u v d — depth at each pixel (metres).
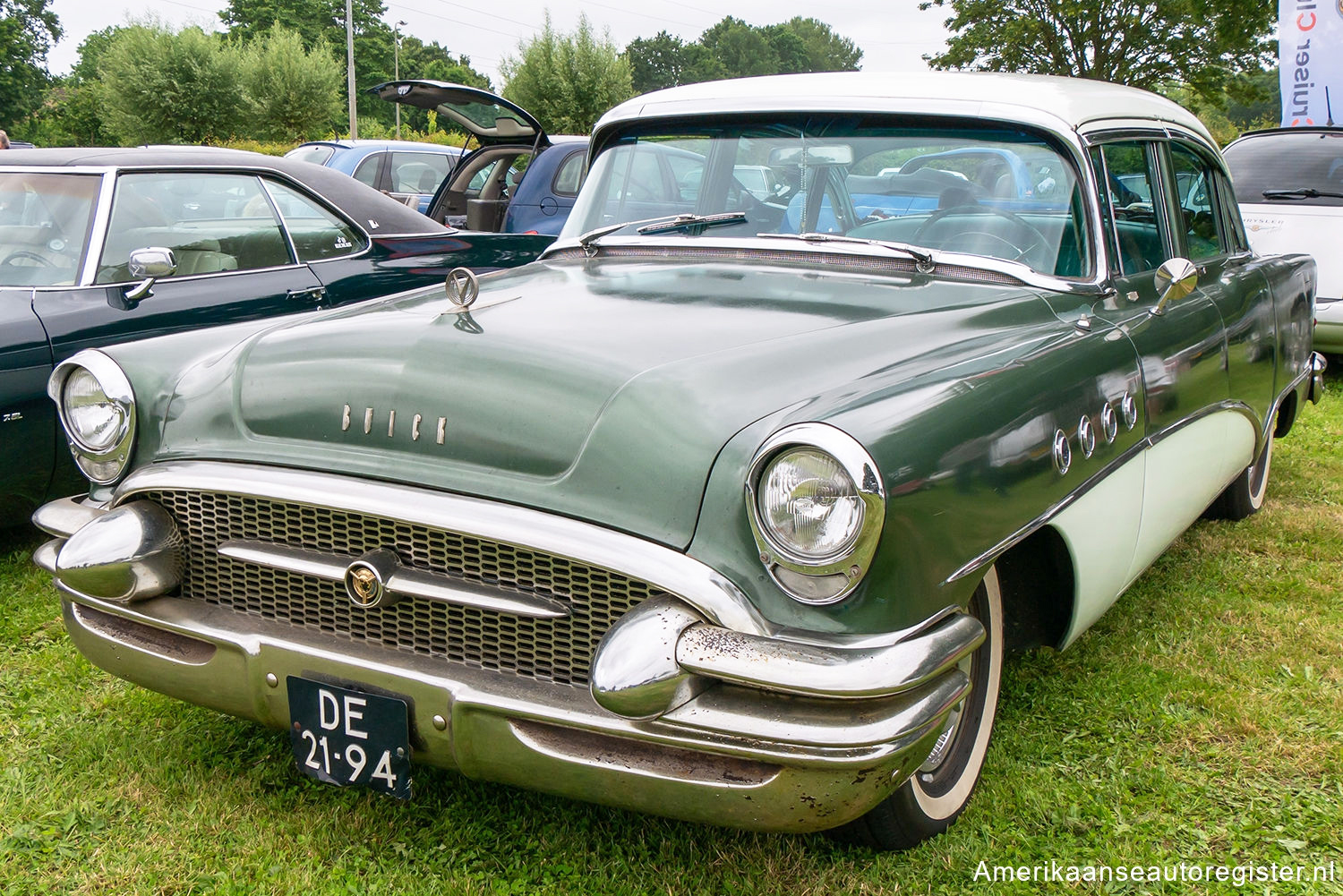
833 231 3.03
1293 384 4.38
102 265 4.20
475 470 2.09
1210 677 3.19
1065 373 2.38
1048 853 2.37
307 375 2.32
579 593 1.97
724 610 1.82
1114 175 3.01
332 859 2.35
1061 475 2.31
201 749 2.77
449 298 2.44
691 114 3.27
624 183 3.41
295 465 2.25
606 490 1.96
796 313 2.46
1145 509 2.83
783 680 1.74
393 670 2.06
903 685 1.76
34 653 3.36
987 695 2.51
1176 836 2.44
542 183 8.91
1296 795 2.60
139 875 2.28
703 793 1.86
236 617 2.31
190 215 4.57
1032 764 2.72
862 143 3.02
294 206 4.93
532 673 2.03
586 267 3.08
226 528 2.34
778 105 3.13
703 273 2.86
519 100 33.88
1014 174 2.88
